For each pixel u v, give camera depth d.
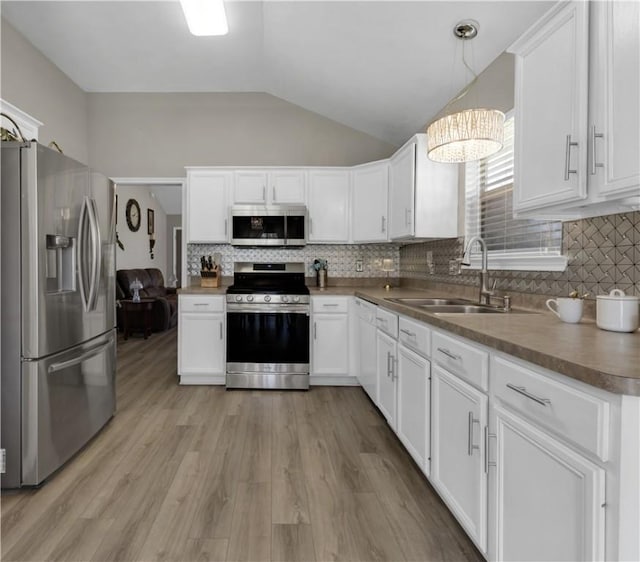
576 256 1.76
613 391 0.79
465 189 2.84
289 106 4.34
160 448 2.34
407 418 2.12
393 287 4.11
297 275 4.21
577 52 1.29
